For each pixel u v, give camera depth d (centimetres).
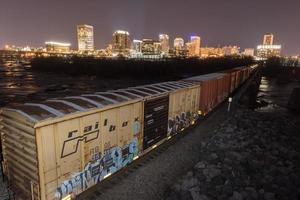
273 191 1077
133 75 10838
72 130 804
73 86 6631
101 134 930
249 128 2078
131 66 11431
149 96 1209
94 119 888
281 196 1040
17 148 791
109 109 955
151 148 1298
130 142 1109
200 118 2094
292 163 1408
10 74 10331
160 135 1369
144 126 1199
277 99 5950
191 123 1820
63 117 762
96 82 8038
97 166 932
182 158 1337
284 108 4744
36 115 732
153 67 11294
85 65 11925
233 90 3919
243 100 3834
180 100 1567
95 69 11425
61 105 852
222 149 1507
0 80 7688
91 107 888
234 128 1988
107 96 1070
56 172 766
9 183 884
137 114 1137
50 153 739
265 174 1239
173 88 1512
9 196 894
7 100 4072
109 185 1009
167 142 1516
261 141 1759
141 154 1214
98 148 926
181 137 1672
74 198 848
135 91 1258
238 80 4466
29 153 732
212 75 2811
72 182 830
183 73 11744
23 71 12338
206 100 2117
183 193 962
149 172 1146
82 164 862
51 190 757
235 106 2992
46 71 12506
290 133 2194
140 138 1186
